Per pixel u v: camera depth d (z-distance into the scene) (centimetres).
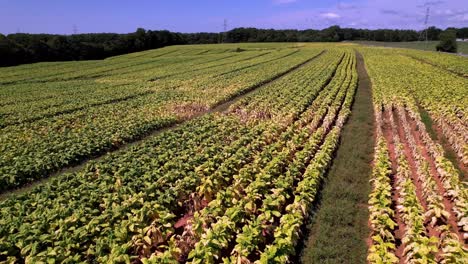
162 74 5231
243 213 1004
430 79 3606
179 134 1838
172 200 1089
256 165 1316
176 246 888
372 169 1421
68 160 1605
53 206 1061
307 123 2080
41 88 4106
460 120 1972
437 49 9656
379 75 4044
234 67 5750
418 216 947
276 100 2709
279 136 1762
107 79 4981
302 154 1458
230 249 932
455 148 1587
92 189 1180
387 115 2325
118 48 11706
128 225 930
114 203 1033
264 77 4166
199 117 2262
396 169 1411
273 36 16262
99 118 2384
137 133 2002
